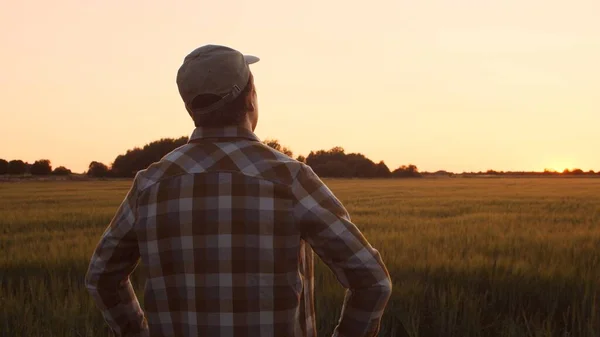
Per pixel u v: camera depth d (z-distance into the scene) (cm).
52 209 2050
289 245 156
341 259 156
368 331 160
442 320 458
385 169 10906
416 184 5897
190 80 163
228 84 163
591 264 642
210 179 159
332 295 500
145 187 168
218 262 154
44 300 520
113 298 179
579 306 496
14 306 495
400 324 471
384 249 778
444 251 741
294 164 163
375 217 1485
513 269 586
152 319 166
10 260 766
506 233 1026
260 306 153
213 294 154
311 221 156
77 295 515
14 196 3219
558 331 453
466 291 546
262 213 155
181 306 159
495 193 3481
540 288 549
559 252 732
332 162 10631
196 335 156
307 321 166
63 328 447
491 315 496
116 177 9100
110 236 172
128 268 177
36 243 971
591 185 5491
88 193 3625
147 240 164
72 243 955
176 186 162
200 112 166
